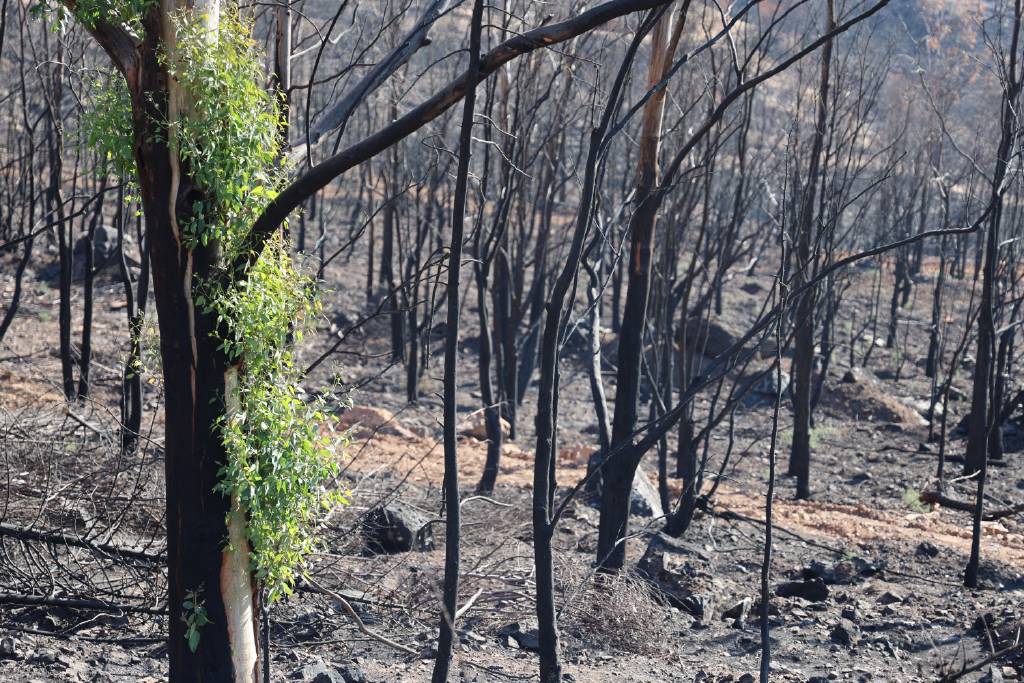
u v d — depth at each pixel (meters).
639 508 14.57
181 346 5.09
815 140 12.54
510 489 15.16
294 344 5.95
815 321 18.23
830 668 8.23
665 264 15.68
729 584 10.98
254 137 5.05
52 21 5.11
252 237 5.08
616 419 9.87
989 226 12.04
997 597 11.02
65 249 15.46
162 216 4.99
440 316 32.78
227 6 5.25
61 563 7.83
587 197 4.96
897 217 24.67
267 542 5.33
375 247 38.16
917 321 39.12
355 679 6.88
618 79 4.84
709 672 7.94
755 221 34.97
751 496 17.23
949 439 23.77
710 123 5.54
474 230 7.04
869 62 16.06
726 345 29.03
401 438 19.50
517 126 12.73
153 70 4.91
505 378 21.41
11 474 8.11
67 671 6.49
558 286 5.04
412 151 25.91
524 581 9.02
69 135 5.32
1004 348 18.28
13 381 18.61
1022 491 17.91
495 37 12.38
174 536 5.24
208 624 5.23
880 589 11.19
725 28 4.82
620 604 8.69
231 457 5.14
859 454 21.97
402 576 8.94
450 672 7.22
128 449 9.61
